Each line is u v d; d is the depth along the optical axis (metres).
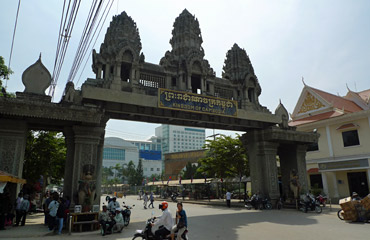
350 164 23.81
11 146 12.38
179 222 7.68
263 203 19.91
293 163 22.50
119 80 15.17
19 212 12.35
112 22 16.91
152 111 16.19
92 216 11.87
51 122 13.45
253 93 21.61
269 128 20.34
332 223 12.84
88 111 13.08
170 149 155.38
